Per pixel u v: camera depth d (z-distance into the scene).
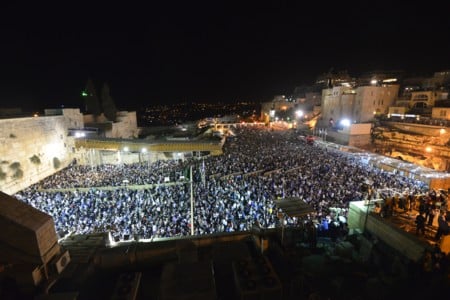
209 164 43.41
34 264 6.89
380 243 10.73
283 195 27.28
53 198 29.80
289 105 109.19
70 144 48.97
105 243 9.39
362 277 8.67
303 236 10.88
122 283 6.73
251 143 62.97
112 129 61.69
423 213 11.47
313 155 47.53
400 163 38.03
